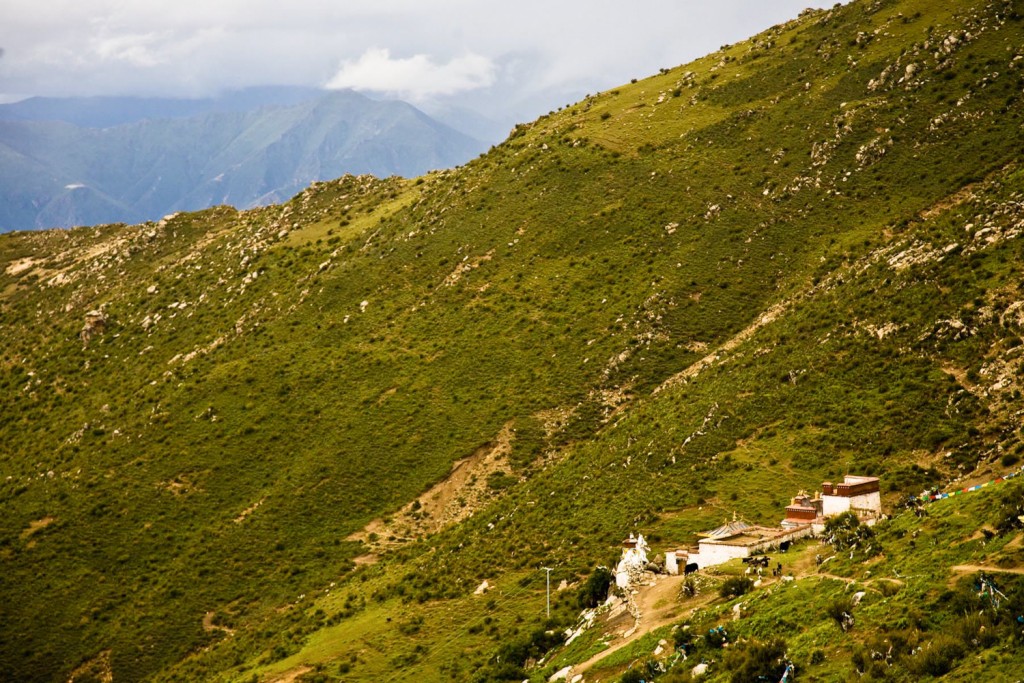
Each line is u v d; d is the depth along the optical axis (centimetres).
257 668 11488
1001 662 5869
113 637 13500
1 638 13688
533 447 14700
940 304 12412
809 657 6675
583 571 10519
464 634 10362
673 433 12688
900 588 6894
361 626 11525
